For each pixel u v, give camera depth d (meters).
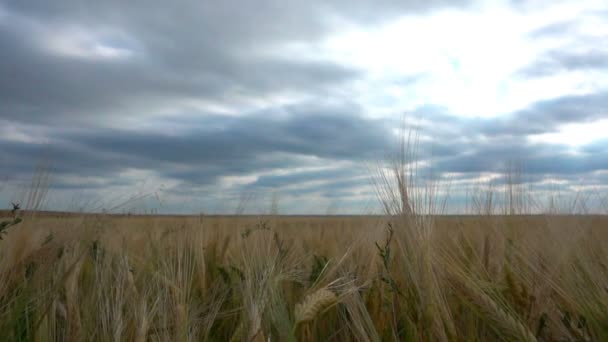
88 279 3.19
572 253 3.17
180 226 4.09
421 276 2.64
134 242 4.60
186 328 2.41
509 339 2.49
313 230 5.94
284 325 2.49
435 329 2.51
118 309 2.52
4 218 3.22
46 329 2.40
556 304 2.99
